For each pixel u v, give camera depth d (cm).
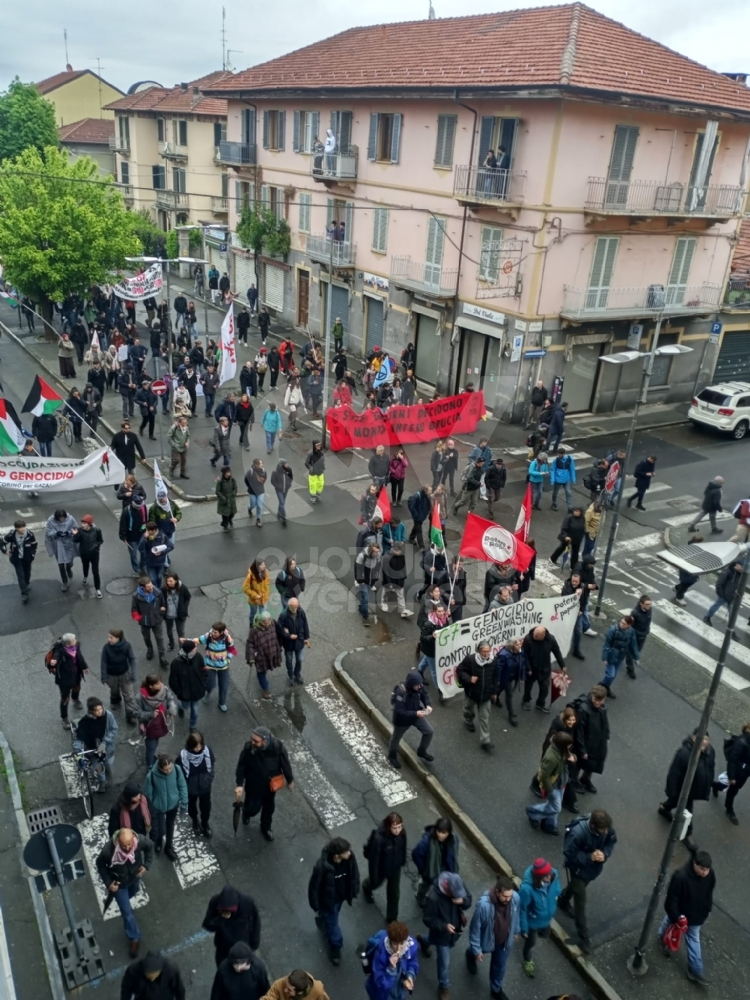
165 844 920
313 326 3544
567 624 1298
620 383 2719
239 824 981
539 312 2408
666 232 2578
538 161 2269
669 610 1530
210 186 4972
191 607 1425
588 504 1992
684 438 2545
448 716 1191
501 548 1305
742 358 3016
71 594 1441
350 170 3034
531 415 2480
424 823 1002
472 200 2389
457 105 2489
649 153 2419
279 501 1747
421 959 832
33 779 1023
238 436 2253
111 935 831
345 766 1087
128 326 3098
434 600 1223
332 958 815
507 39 2539
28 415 2338
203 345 3253
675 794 998
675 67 2483
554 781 959
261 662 1168
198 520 1775
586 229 2384
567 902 880
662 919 891
